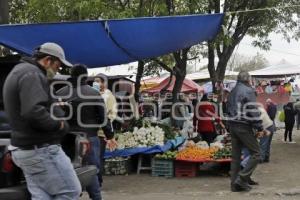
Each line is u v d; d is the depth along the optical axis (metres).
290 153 14.89
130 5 12.00
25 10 13.62
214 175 10.90
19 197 5.06
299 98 28.03
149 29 8.88
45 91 4.75
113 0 11.87
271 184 9.69
